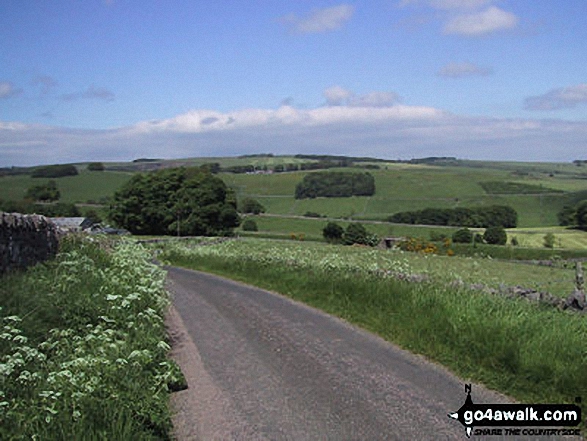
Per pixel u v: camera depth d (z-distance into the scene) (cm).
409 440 541
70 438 464
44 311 770
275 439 545
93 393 548
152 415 544
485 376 723
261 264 1961
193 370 768
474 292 1088
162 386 623
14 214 1040
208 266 2366
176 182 7525
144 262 1366
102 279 1034
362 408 621
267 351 862
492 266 1958
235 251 2698
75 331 733
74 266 1037
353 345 895
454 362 779
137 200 7338
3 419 468
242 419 594
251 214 8456
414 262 1905
